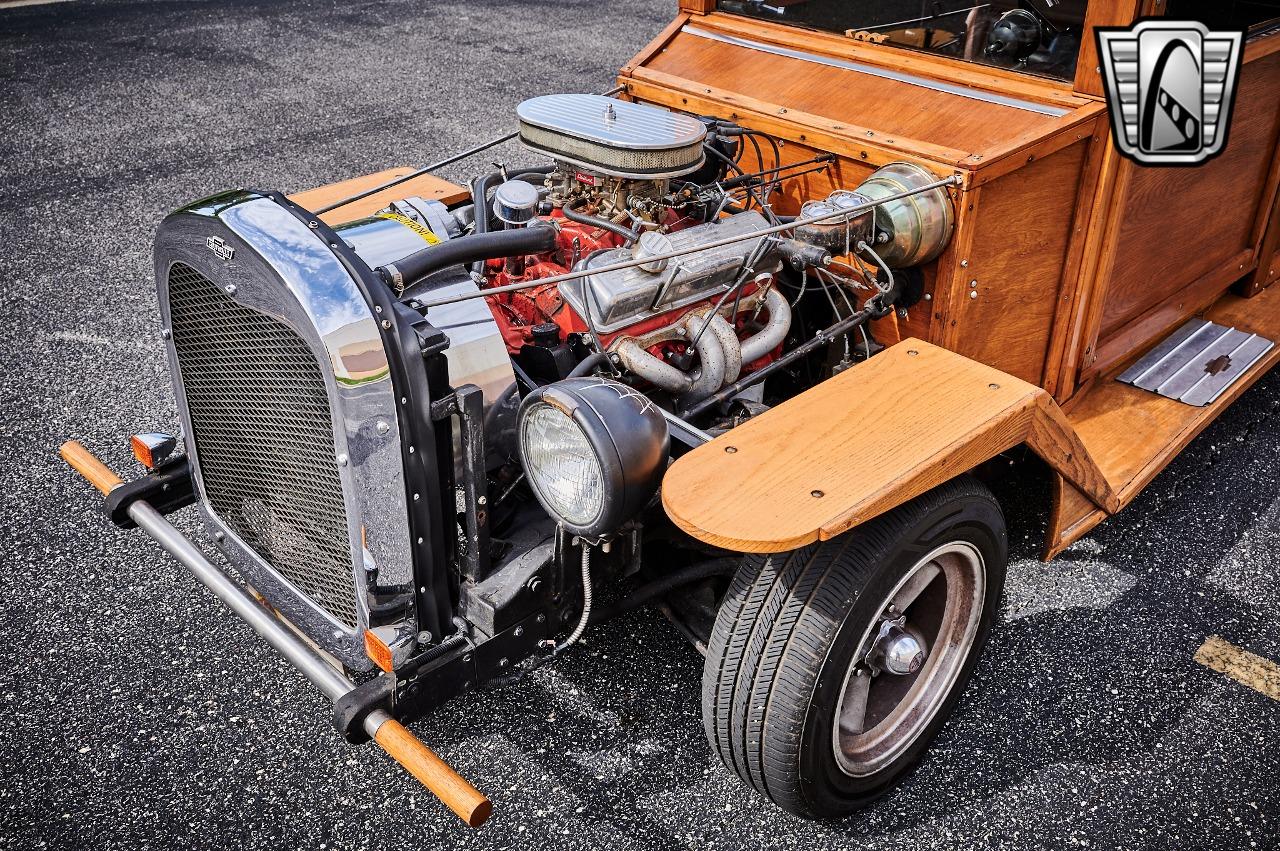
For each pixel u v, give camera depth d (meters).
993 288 2.97
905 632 2.50
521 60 8.92
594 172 2.65
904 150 2.83
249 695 2.87
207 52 9.05
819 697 2.21
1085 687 2.94
